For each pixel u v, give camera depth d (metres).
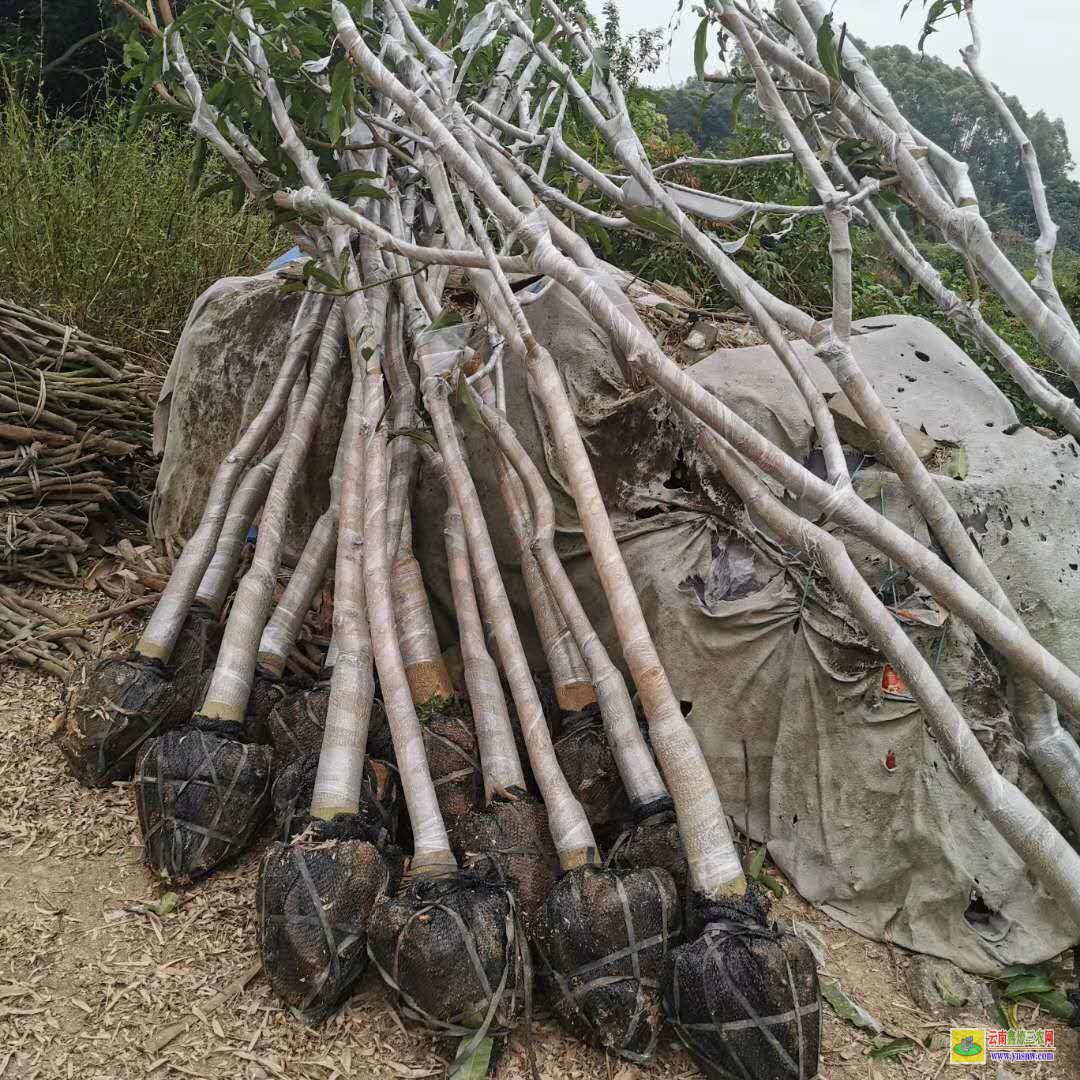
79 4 11.02
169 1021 2.24
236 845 2.69
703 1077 2.21
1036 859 2.38
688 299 4.08
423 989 2.14
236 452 3.42
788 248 4.88
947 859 2.61
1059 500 2.89
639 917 2.21
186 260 5.62
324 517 3.27
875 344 3.25
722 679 2.92
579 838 2.43
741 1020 2.08
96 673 2.99
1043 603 2.80
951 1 2.88
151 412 4.57
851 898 2.75
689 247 2.79
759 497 2.60
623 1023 2.18
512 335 2.76
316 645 3.46
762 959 2.10
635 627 2.48
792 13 2.87
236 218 6.02
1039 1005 2.53
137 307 5.43
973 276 2.98
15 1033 2.18
